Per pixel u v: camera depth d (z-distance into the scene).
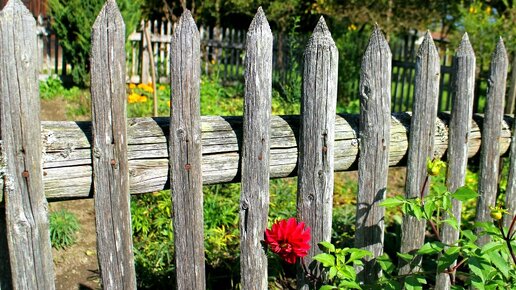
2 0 10.42
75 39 9.23
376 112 2.30
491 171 2.82
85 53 9.19
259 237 2.13
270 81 2.04
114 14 1.73
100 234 1.83
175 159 1.91
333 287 2.11
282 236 2.07
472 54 2.57
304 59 2.15
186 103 1.89
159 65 10.45
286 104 4.86
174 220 1.95
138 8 9.99
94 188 1.79
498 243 2.15
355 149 2.33
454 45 7.61
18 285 1.72
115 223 1.84
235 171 2.08
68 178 1.76
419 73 2.42
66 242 3.56
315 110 2.16
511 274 2.22
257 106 2.03
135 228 3.48
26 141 1.66
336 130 2.29
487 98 2.75
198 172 1.95
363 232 2.39
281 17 11.52
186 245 1.98
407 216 2.51
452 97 2.60
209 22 13.31
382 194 2.38
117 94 1.77
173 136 1.89
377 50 2.26
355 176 5.43
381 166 2.35
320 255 2.15
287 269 3.31
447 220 2.29
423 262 3.46
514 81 4.07
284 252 2.07
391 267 2.30
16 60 1.61
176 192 1.93
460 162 2.64
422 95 2.43
